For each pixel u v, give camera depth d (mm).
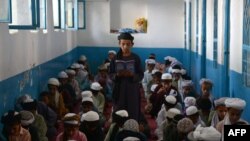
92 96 7207
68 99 8258
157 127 6738
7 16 4914
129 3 14297
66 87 8477
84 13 13094
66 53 11398
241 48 5910
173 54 13781
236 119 4195
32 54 7332
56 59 9750
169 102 6227
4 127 4762
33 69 7387
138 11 14312
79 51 14000
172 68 9000
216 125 4770
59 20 9758
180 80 8328
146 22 13906
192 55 11648
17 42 6344
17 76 6305
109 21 13898
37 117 5508
